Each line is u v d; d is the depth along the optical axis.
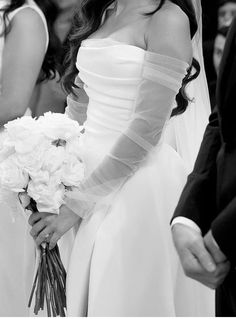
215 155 2.29
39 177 2.73
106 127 2.83
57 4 3.62
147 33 2.77
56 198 2.75
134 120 2.74
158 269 2.74
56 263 2.83
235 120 2.16
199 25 3.10
